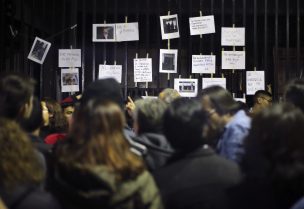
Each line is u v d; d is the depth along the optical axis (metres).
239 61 5.32
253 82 5.39
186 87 5.36
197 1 6.68
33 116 2.89
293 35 7.44
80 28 7.55
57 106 4.71
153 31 7.59
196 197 2.22
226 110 3.41
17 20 6.19
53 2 5.80
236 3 6.71
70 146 2.26
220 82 5.30
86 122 2.25
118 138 2.24
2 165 1.99
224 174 2.29
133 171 2.21
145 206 2.22
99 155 2.18
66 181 2.19
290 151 2.11
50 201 2.05
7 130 2.06
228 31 5.34
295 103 3.13
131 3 6.70
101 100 2.32
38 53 5.44
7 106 2.55
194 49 7.51
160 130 3.03
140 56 7.61
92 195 2.12
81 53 5.65
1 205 1.87
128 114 4.48
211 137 3.43
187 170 2.30
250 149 2.30
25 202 1.99
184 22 7.20
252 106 5.55
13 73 2.69
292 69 7.32
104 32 5.43
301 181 2.09
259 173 2.25
